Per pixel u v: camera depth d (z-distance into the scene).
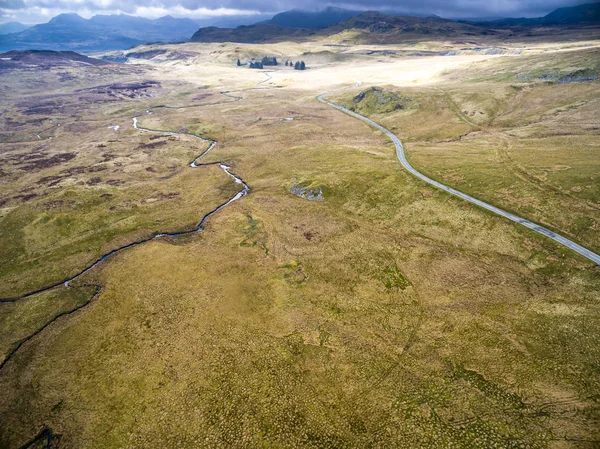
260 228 83.50
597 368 44.62
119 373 49.47
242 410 43.84
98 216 90.56
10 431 43.50
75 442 41.66
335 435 40.69
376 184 96.69
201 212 92.38
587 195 75.62
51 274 71.50
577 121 117.88
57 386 48.31
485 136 122.81
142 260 73.56
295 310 59.06
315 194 96.25
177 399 45.53
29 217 90.12
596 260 61.41
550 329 50.97
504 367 46.53
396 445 39.19
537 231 70.19
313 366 49.06
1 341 56.38
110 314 60.03
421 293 60.97
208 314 58.84
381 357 49.78
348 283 64.62
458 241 73.12
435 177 95.62
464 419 41.03
